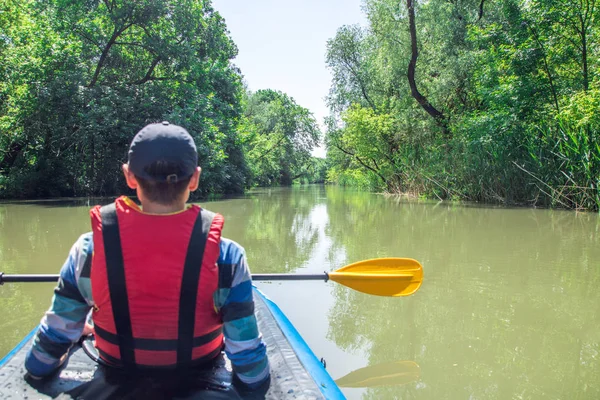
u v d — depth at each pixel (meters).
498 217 8.62
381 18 16.61
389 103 18.67
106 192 15.84
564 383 2.20
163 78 16.20
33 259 4.62
